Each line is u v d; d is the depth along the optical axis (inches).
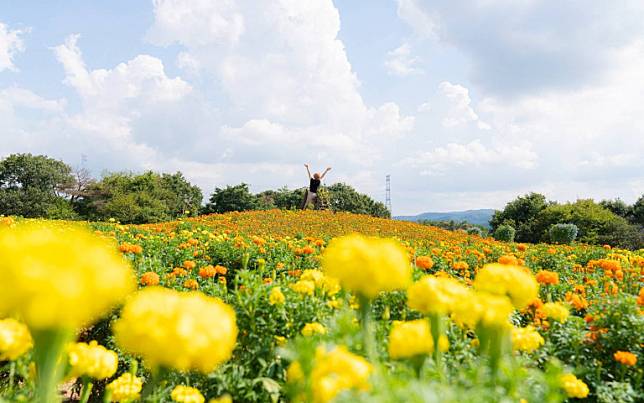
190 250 300.2
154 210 1534.2
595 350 137.6
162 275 208.7
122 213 1481.3
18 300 33.8
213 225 671.8
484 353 64.2
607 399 115.0
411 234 721.6
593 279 231.9
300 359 55.6
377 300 144.6
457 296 63.6
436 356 62.4
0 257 34.1
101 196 1659.7
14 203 1691.7
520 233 1444.4
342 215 894.4
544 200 1756.9
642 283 224.5
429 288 62.2
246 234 567.2
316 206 994.7
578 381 91.2
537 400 68.4
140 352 42.7
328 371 49.9
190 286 185.9
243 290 130.0
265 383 100.1
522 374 69.0
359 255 58.6
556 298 196.5
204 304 46.2
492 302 63.6
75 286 34.7
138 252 232.4
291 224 750.5
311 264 295.6
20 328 58.6
